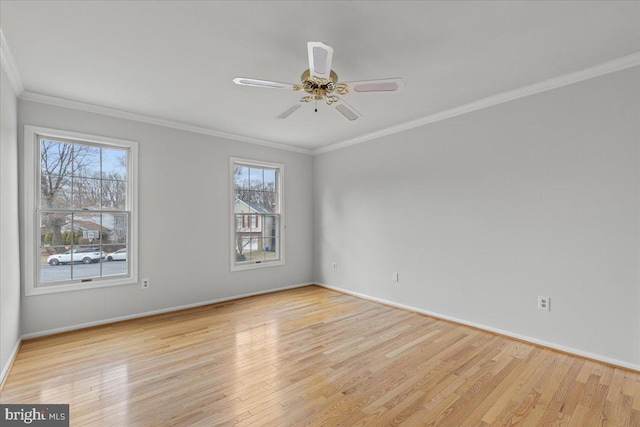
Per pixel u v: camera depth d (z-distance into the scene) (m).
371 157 4.62
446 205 3.71
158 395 2.12
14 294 2.75
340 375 2.40
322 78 2.00
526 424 1.84
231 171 4.63
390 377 2.37
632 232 2.48
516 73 2.75
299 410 1.97
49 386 2.23
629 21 2.01
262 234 5.06
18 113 3.04
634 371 2.45
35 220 3.17
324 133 4.59
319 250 5.54
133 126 3.77
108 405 2.01
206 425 1.82
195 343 3.00
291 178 5.38
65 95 3.18
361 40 2.23
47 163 3.27
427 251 3.91
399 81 2.10
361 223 4.77
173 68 2.63
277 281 5.17
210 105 3.47
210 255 4.41
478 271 3.42
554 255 2.88
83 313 3.41
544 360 2.65
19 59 2.46
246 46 2.30
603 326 2.61
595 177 2.66
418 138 4.00
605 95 2.60
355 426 1.82
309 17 1.97
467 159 3.51
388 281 4.38
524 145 3.07
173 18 1.97
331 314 3.91
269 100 3.33
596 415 1.92
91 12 1.90
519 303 3.10
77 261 3.43
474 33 2.15
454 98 3.30
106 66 2.59
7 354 2.45
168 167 4.04
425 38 2.21
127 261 3.75
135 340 3.07
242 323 3.57
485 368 2.51
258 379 2.33
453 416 1.92
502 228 3.23
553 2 1.84
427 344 2.98
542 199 2.96
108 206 3.64
